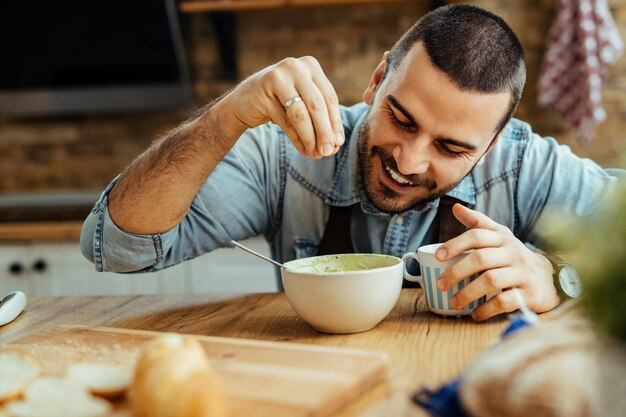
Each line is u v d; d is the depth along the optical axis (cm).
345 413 58
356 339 80
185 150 101
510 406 48
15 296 99
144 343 76
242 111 95
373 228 122
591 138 223
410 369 68
